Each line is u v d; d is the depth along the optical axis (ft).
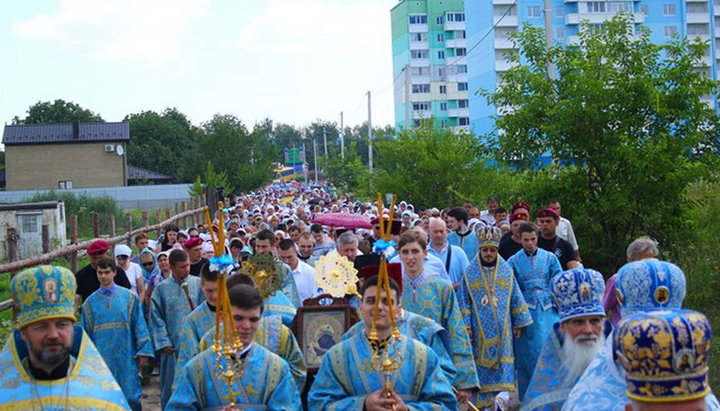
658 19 273.95
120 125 229.66
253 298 17.70
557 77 57.82
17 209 104.94
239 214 101.55
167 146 332.19
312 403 17.66
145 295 40.09
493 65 271.90
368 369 17.44
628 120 51.65
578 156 52.90
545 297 31.89
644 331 8.77
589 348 17.04
